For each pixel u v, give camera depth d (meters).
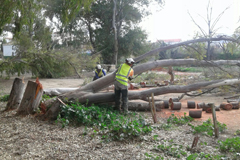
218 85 8.80
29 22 7.66
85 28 29.05
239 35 8.89
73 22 25.56
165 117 6.57
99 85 7.09
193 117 6.44
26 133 5.10
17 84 7.42
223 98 9.67
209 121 5.82
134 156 3.88
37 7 7.64
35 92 6.59
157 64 8.07
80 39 27.08
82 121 5.62
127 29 29.59
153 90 7.93
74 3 6.82
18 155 4.00
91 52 28.77
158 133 5.06
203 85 8.59
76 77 20.80
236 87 9.97
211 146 4.32
